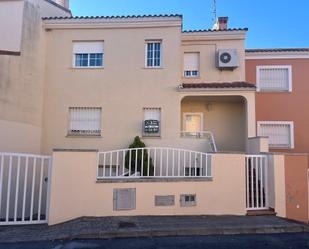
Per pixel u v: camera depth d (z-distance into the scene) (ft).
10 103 39.29
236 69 52.44
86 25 47.50
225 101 51.98
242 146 51.11
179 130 45.44
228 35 52.80
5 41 42.01
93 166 27.35
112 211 27.35
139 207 27.94
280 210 29.73
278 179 30.19
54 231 23.53
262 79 56.39
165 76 46.55
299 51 55.83
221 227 24.36
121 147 45.55
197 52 53.36
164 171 43.01
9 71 39.50
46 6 49.39
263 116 55.57
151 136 45.42
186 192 28.84
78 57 48.11
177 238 22.77
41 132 45.57
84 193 26.91
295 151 54.70
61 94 46.73
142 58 46.96
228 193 29.40
